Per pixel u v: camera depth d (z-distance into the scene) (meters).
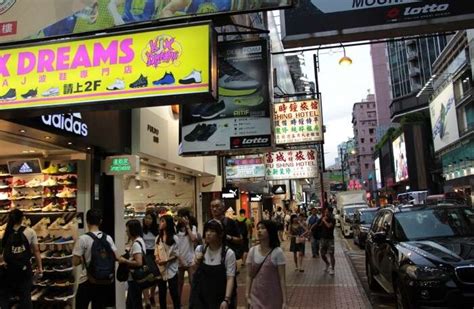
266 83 10.62
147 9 5.18
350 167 134.12
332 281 11.70
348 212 31.55
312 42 7.71
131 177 11.71
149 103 4.96
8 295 6.80
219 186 17.38
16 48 5.29
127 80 5.01
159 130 11.79
